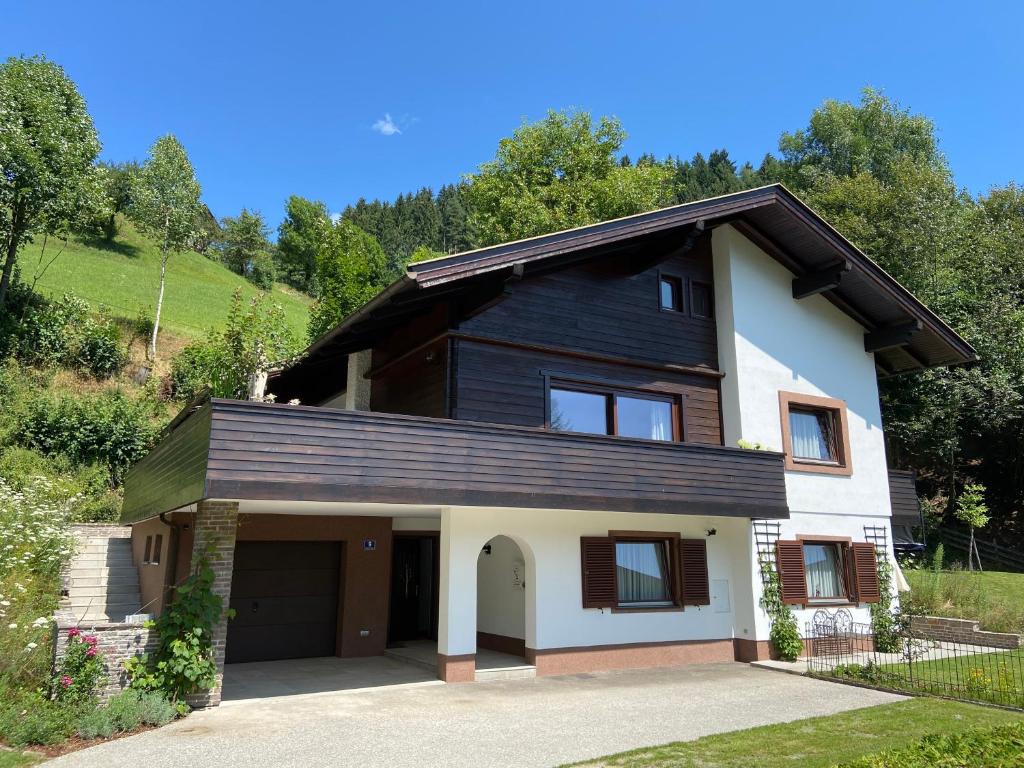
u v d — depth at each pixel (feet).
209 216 253.24
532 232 95.30
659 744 22.22
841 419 48.91
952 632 49.70
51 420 67.15
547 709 27.25
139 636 25.98
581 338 40.14
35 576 38.75
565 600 36.60
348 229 127.85
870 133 120.98
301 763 19.84
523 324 38.17
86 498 60.95
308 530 39.70
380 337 43.37
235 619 38.11
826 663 39.29
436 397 36.52
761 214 45.62
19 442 66.03
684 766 19.61
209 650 26.68
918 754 18.06
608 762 20.11
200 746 21.44
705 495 37.55
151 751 20.79
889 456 89.81
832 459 48.49
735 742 22.25
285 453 25.79
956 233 88.07
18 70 86.22
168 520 37.58
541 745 22.03
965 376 81.05
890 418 84.48
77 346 85.35
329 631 40.55
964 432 88.89
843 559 46.80
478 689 31.27
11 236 83.35
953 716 26.27
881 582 47.37
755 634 41.01
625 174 99.50
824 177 106.73
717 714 26.81
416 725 24.48
